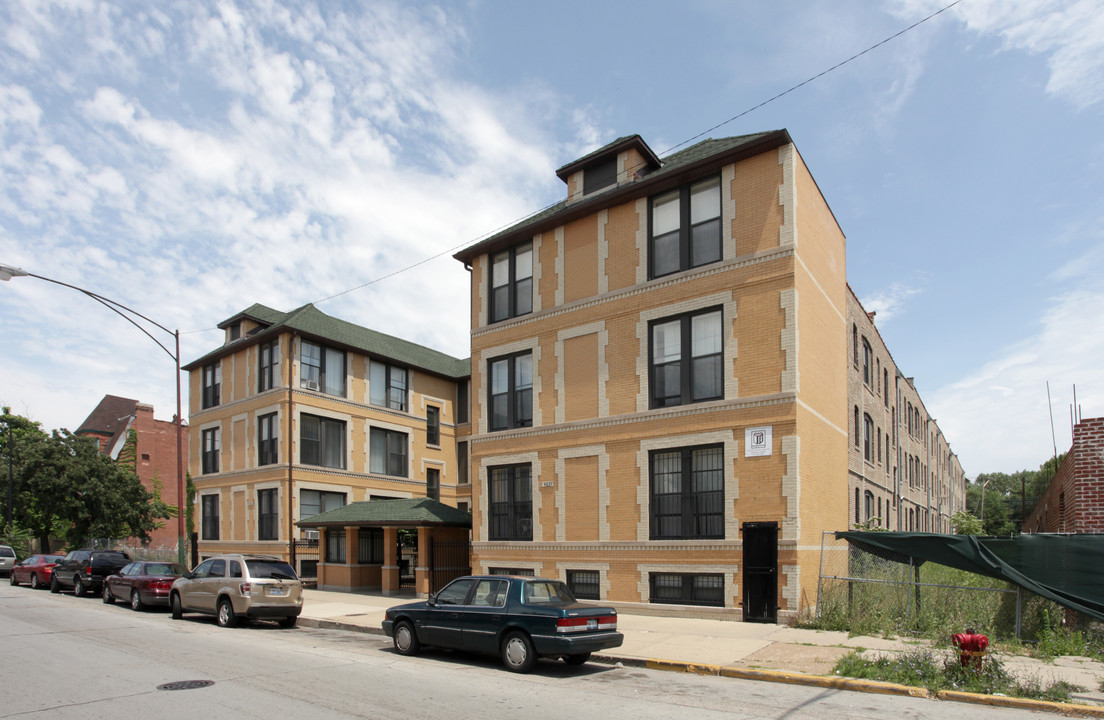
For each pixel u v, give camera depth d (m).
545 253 21.17
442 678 10.89
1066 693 9.06
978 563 13.44
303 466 30.58
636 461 18.33
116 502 42.81
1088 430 16.59
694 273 17.94
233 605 17.33
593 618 11.62
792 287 16.52
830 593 15.70
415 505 25.19
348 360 33.50
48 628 17.02
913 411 40.84
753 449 16.48
